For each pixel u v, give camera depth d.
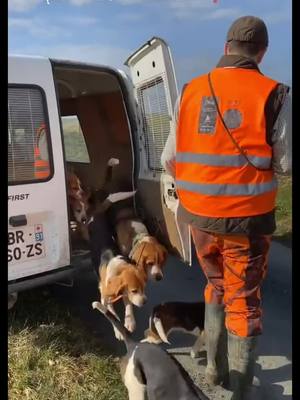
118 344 2.24
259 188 1.53
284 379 1.96
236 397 1.68
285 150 1.50
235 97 1.51
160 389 1.54
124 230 2.70
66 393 1.87
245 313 1.61
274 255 3.29
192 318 2.09
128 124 2.87
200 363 2.10
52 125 2.27
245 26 1.56
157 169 2.70
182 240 2.41
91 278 3.02
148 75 2.58
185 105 1.62
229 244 1.59
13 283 2.18
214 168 1.54
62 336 2.23
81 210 2.87
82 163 3.59
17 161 2.15
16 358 2.04
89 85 3.07
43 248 2.26
